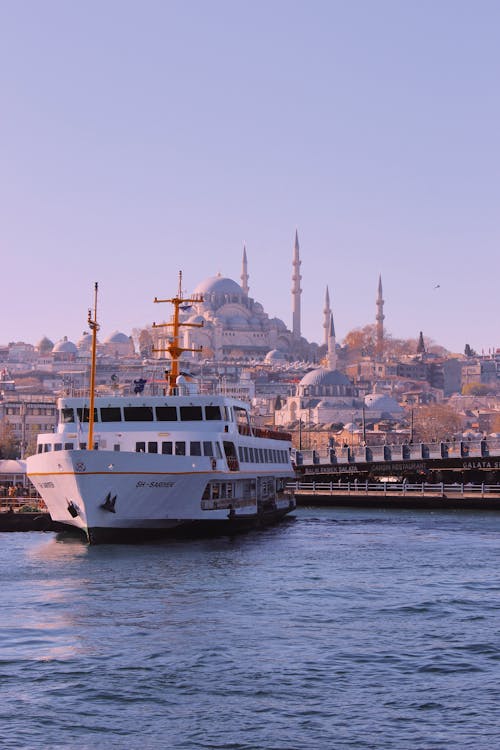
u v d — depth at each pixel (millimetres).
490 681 49938
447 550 93500
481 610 65188
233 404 100812
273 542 97875
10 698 47344
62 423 99562
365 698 47531
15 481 142000
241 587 72062
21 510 106125
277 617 62688
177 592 69875
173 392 108625
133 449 94188
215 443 94000
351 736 43094
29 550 88312
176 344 110062
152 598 67812
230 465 97938
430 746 42031
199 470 90875
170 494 88875
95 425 98062
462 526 117750
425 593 70688
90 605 65500
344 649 55438
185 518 91500
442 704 46719
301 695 47906
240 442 101625
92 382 90312
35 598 67562
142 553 86312
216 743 42438
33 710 45875
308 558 86688
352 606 66125
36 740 42594
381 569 81125
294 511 144375
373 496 152125
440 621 62125
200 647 55562
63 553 86000
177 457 88625
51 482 88000
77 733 43375
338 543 98188
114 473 85562
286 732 43500
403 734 43281
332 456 176250
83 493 86000
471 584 74375
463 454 158000
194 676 50531
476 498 144625
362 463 169000
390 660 53406
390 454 166500
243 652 54688
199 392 111312
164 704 46719
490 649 55594
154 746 42156
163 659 53312
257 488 107875
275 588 71875
